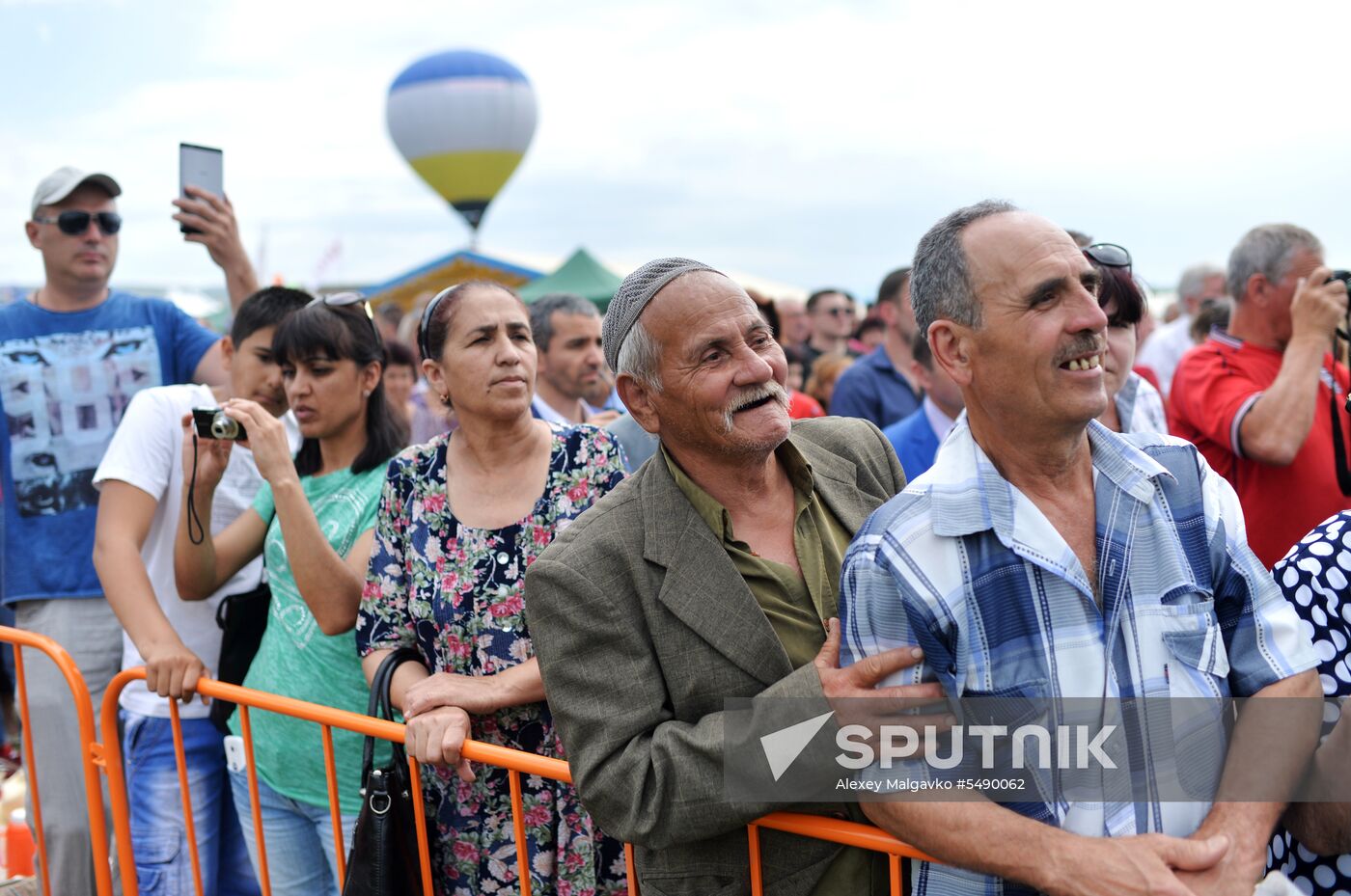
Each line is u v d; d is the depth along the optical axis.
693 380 1.74
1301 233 3.43
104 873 2.96
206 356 4.00
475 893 2.30
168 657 2.71
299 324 2.73
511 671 2.24
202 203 3.84
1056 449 1.53
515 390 2.34
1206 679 1.52
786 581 1.81
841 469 2.01
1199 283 7.39
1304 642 1.59
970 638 1.53
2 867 3.81
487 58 28.08
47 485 3.73
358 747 2.60
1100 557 1.53
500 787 2.25
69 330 3.85
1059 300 1.47
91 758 2.94
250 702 2.57
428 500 2.43
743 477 1.83
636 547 1.80
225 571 2.93
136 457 3.02
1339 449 3.38
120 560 2.92
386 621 2.41
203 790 3.03
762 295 4.58
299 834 2.73
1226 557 1.57
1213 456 3.52
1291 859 1.78
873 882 1.75
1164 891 1.39
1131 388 3.17
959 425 1.65
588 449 2.43
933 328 1.57
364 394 2.83
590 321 4.25
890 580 1.57
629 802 1.71
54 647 2.98
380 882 2.18
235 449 3.14
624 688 1.76
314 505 2.79
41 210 3.79
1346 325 3.43
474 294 2.41
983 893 1.57
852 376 5.04
